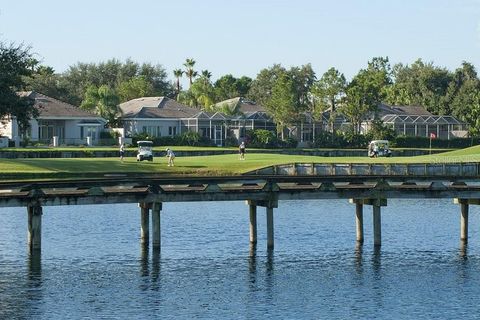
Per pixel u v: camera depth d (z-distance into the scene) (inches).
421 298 2139.5
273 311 2016.5
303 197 2751.0
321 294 2175.2
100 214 3681.1
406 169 5502.0
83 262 2544.3
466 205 2970.0
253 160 5994.1
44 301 2087.8
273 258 2632.9
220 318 1958.7
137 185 2667.3
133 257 2628.0
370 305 2071.9
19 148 6884.8
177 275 2380.7
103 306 2048.5
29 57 4936.0
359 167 5428.2
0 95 4783.5
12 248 2770.7
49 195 2536.9
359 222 2910.9
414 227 3351.4
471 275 2404.0
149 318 1955.0
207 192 2669.8
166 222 3447.3
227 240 2972.4
